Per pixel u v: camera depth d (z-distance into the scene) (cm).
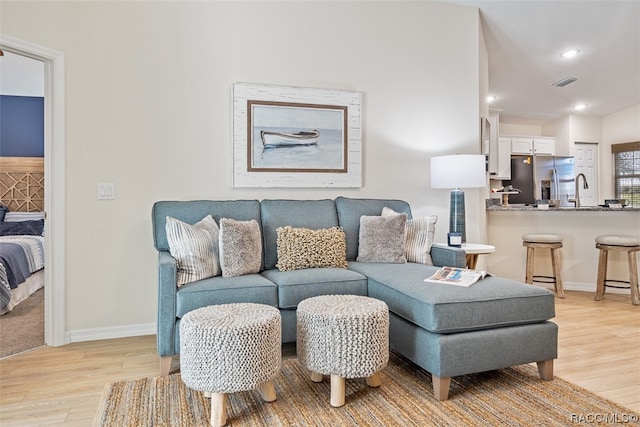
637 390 214
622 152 689
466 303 207
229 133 336
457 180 345
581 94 613
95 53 302
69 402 204
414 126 392
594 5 399
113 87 306
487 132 484
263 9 345
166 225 267
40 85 549
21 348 283
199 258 258
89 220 301
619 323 331
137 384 223
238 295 241
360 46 374
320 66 362
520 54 492
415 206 394
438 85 399
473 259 349
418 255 315
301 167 355
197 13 327
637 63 512
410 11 389
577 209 450
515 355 216
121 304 310
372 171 379
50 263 289
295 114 352
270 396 203
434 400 204
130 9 310
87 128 300
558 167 655
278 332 201
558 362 252
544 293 222
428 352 209
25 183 595
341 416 189
